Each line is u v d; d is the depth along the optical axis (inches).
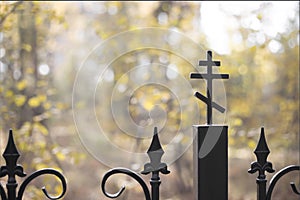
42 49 234.7
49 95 238.1
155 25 244.8
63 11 233.9
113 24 267.7
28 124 199.2
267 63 238.5
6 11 188.5
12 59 217.5
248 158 238.5
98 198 232.5
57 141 251.1
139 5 253.4
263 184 59.9
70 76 276.1
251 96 238.1
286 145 229.6
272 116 238.4
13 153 56.1
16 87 217.3
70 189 243.8
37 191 179.5
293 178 215.0
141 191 224.8
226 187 57.8
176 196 230.1
